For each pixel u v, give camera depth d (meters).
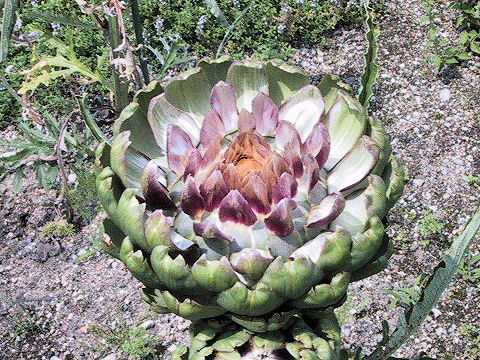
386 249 0.26
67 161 0.60
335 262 0.24
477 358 0.50
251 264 0.24
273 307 0.24
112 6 0.41
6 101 0.64
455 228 0.58
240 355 0.25
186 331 0.51
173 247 0.24
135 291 0.53
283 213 0.25
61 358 0.50
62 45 0.53
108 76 0.65
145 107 0.29
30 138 0.51
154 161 0.27
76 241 0.56
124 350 0.49
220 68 0.30
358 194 0.27
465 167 0.62
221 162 0.26
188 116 0.29
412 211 0.59
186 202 0.26
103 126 0.63
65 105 0.63
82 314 0.52
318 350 0.25
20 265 0.55
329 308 0.26
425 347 0.51
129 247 0.25
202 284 0.24
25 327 0.51
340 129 0.29
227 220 0.26
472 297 0.53
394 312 0.52
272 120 0.28
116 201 0.26
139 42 0.45
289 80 0.30
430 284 0.28
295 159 0.26
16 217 0.57
